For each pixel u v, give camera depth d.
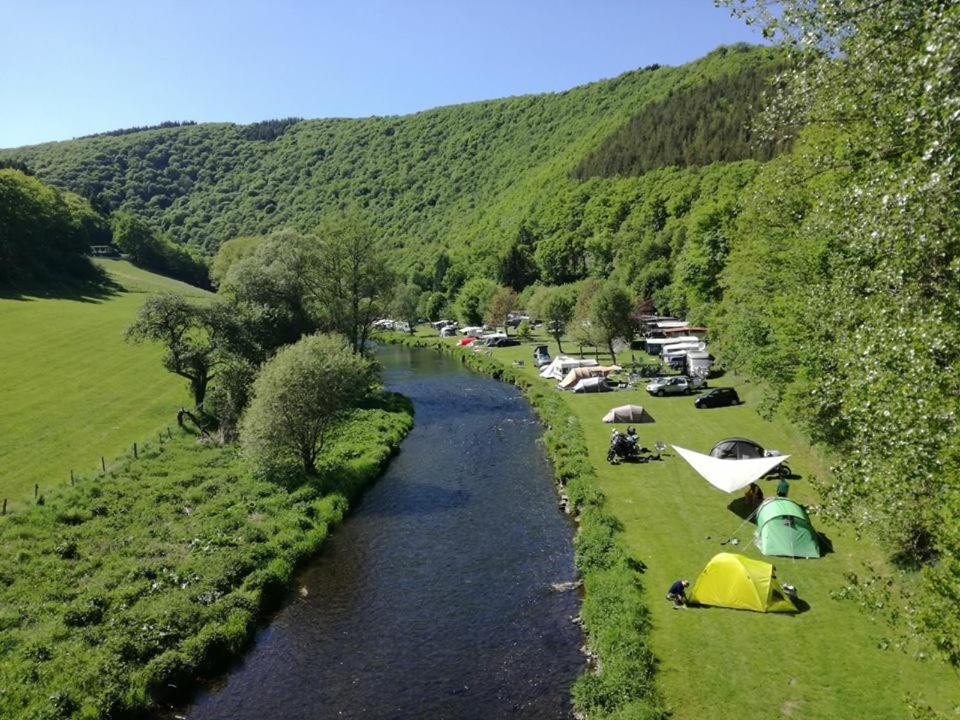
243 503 31.86
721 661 18.48
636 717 16.08
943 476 11.39
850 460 13.55
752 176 130.50
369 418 50.19
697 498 31.23
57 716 16.69
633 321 73.06
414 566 27.14
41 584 23.00
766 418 38.81
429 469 40.25
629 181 163.50
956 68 11.46
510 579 25.61
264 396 35.38
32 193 115.50
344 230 64.69
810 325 25.23
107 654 19.23
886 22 14.95
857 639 19.02
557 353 88.69
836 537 25.58
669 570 24.16
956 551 10.58
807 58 17.52
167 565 25.06
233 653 21.25
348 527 31.52
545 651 20.67
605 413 50.22
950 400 11.48
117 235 162.12
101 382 55.06
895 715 15.80
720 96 175.25
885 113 16.31
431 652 21.03
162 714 18.33
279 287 59.41
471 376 75.38
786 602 20.84
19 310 80.12
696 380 58.00
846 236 16.98
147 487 33.09
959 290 12.98
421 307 145.62
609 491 32.81
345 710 18.41
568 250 154.62
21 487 33.06
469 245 191.00
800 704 16.50
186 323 45.66
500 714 17.86
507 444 45.12
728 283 56.03
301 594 25.25
